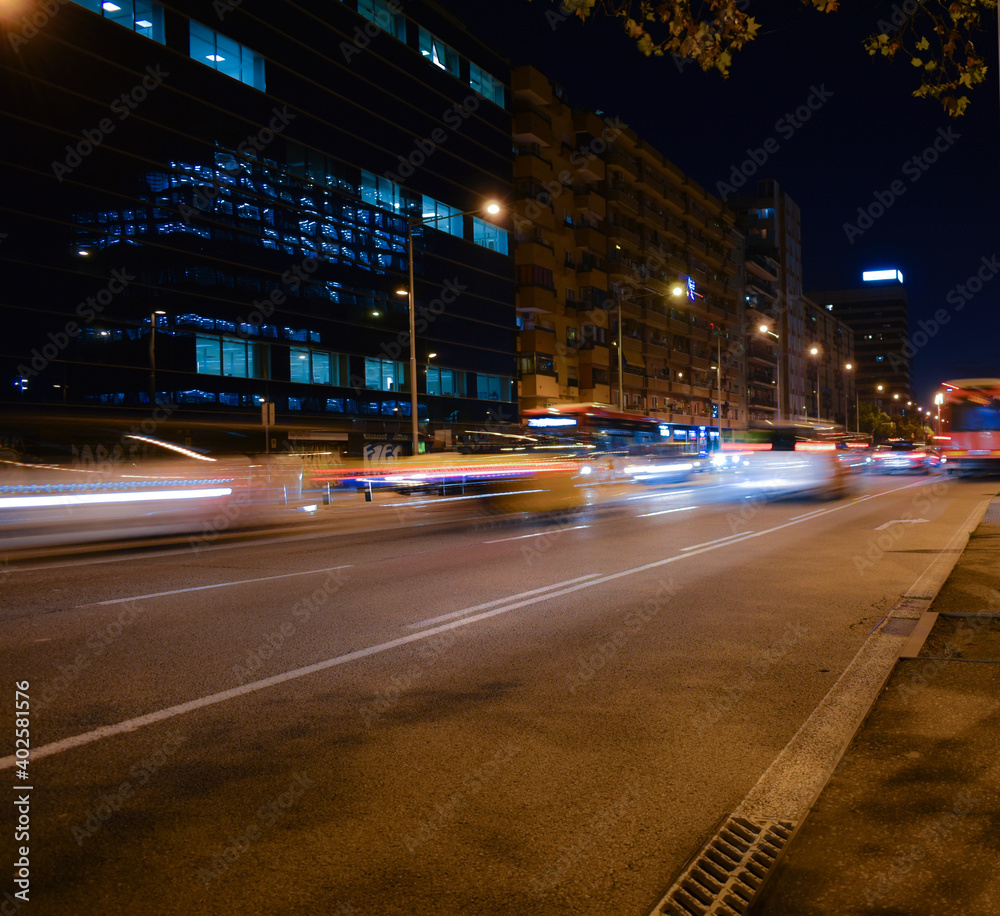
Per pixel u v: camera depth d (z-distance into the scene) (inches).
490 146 1903.3
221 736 157.2
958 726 151.3
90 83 1135.0
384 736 157.4
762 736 156.3
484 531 571.5
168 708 174.1
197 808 125.6
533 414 1409.9
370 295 1585.9
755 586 328.8
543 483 1289.4
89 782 135.3
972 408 1185.4
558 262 2154.3
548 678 197.3
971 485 1091.3
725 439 1973.4
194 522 700.7
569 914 97.1
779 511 719.7
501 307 1929.1
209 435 1294.3
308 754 148.1
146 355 1204.5
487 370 1878.7
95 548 494.6
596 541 495.8
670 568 379.9
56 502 762.2
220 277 1311.5
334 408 1508.4
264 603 295.3
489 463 1245.7
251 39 1355.8
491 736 157.5
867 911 93.4
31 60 1070.4
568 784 134.8
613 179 2433.6
